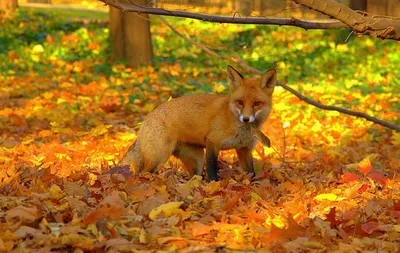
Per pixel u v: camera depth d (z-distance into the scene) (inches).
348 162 537.3
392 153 573.3
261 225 305.0
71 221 294.0
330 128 693.9
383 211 338.6
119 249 261.7
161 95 858.1
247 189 385.1
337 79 970.7
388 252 273.0
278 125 680.4
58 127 653.9
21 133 660.1
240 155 442.9
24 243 268.5
